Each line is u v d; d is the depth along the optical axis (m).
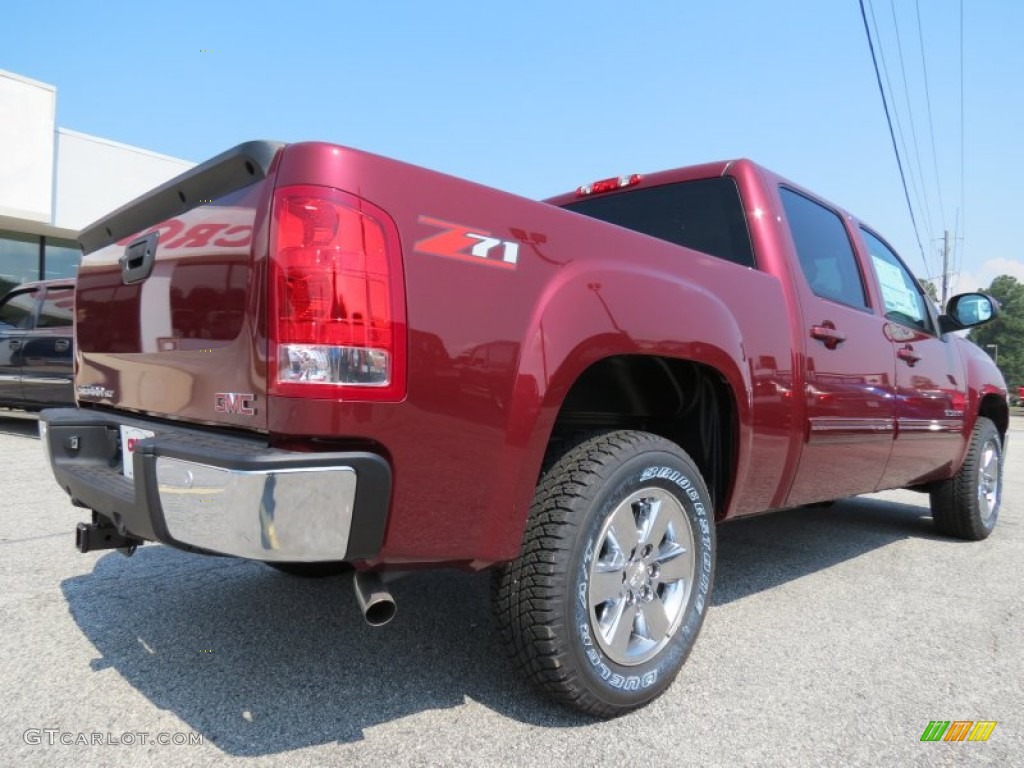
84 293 2.97
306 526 1.71
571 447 2.32
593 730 2.24
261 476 1.66
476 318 1.96
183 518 1.84
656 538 2.44
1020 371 59.50
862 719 2.38
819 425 3.22
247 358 1.89
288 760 2.02
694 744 2.18
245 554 1.70
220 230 2.04
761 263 3.21
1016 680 2.72
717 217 3.42
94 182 15.03
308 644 2.81
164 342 2.31
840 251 3.82
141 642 2.80
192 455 1.81
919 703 2.51
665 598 2.54
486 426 1.97
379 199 1.84
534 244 2.14
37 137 14.04
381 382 1.79
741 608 3.47
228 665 2.62
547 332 2.09
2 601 3.21
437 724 2.23
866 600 3.65
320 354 1.75
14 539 4.18
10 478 5.96
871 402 3.66
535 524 2.17
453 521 1.96
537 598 2.12
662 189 3.68
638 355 2.58
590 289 2.22
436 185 1.95
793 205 3.52
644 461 2.35
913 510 6.27
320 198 1.78
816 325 3.25
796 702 2.49
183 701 2.34
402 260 1.84
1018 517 6.18
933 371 4.38
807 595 3.70
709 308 2.60
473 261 1.98
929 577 4.11
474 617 3.14
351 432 1.76
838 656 2.91
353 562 1.90
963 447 4.81
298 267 1.76
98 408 2.89
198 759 2.01
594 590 2.23
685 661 2.59
